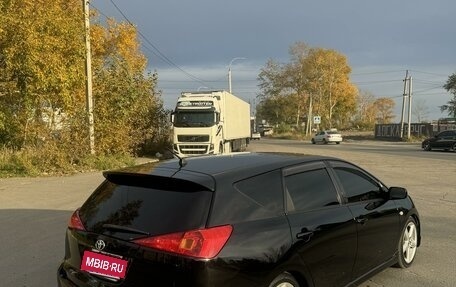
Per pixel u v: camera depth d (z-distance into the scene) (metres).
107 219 3.65
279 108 92.12
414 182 14.09
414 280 5.20
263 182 3.83
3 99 18.52
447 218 8.55
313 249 3.88
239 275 3.27
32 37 16.72
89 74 19.47
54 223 8.35
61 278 3.88
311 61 80.25
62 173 16.19
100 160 18.23
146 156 27.19
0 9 16.73
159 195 3.56
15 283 5.26
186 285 3.10
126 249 3.35
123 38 37.03
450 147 31.97
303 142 59.78
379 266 5.00
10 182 13.87
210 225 3.28
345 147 40.50
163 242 3.21
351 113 99.31
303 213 3.97
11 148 18.00
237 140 33.59
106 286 3.41
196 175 3.59
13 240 7.14
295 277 3.79
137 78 26.17
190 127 24.77
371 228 4.77
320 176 4.44
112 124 21.36
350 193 4.70
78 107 19.27
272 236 3.55
